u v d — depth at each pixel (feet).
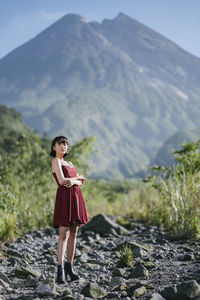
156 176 28.91
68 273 14.20
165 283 12.50
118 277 13.60
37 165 35.91
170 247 20.21
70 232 14.42
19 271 14.75
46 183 34.55
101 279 14.08
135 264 15.97
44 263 17.61
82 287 13.01
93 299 11.50
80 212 14.11
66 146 14.64
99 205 42.70
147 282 12.91
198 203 22.93
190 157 26.86
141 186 38.99
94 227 26.66
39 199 33.99
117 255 18.16
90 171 36.73
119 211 40.75
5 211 24.57
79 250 20.38
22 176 35.19
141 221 33.22
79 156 35.32
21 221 29.76
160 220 29.04
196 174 25.50
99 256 18.38
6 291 12.65
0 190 25.23
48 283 12.50
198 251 18.31
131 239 24.12
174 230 23.63
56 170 14.03
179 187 24.56
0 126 222.28
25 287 13.35
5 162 35.35
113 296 11.63
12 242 23.45
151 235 24.62
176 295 10.84
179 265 15.19
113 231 26.27
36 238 25.72
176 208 23.50
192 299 10.64
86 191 36.83
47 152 36.76
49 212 32.42
